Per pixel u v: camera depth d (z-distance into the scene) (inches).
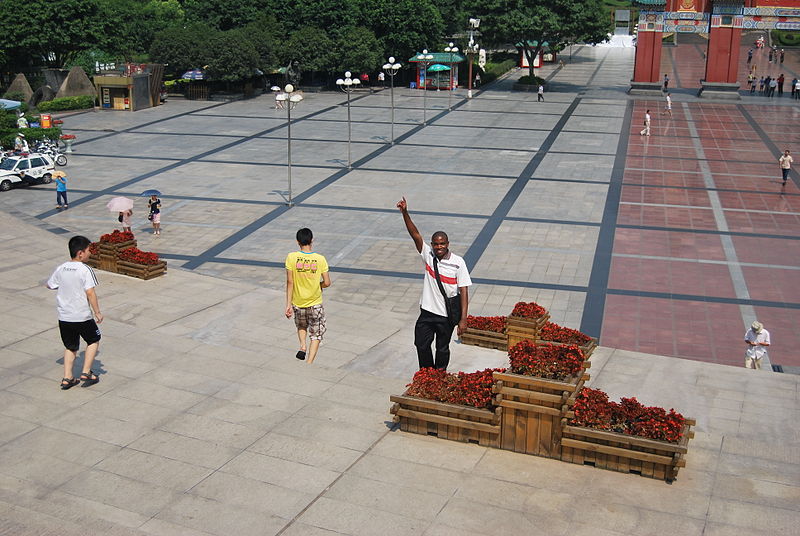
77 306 400.8
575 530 288.5
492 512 299.4
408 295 962.7
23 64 2915.8
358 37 2765.7
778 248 1147.3
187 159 1726.1
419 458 341.7
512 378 348.2
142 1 3678.6
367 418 379.2
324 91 2864.2
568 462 343.3
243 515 292.5
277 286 986.1
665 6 2596.0
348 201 1384.1
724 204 1374.3
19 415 373.4
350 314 822.5
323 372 436.5
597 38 2817.4
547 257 1103.6
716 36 2549.2
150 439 350.9
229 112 2402.8
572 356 354.9
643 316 909.8
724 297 966.4
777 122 2180.1
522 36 2758.4
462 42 3447.3
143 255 894.4
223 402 392.2
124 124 2188.7
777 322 896.3
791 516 301.3
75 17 2746.1
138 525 283.7
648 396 571.5
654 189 1473.9
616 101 2566.4
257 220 1272.1
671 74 3235.7
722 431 494.3
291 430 362.9
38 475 318.7
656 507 305.7
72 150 1824.6
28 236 1042.1
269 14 2955.2
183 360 449.7
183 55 2635.3
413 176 1565.0
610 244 1160.8
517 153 1779.0
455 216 1296.8
